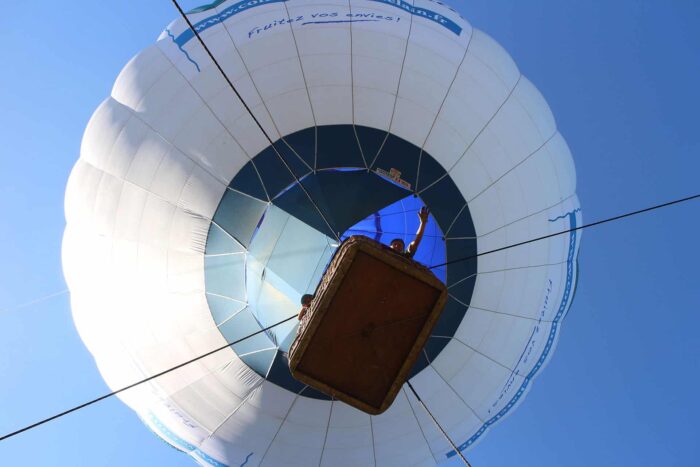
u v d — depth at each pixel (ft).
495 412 37.93
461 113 32.96
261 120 31.73
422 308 21.56
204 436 35.91
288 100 31.83
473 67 33.60
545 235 35.12
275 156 31.99
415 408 35.60
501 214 33.99
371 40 32.42
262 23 32.60
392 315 21.57
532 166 34.73
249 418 34.99
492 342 35.47
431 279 21.18
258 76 31.89
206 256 32.81
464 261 33.73
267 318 33.30
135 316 34.30
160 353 34.50
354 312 21.49
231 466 36.55
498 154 33.71
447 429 36.83
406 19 33.35
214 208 32.32
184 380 34.65
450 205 33.24
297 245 32.19
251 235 32.35
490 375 36.29
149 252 33.30
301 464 35.99
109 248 34.01
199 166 32.14
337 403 34.58
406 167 32.58
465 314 34.45
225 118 31.81
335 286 21.17
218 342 33.68
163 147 32.42
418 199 32.94
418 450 37.04
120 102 33.58
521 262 34.68
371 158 32.35
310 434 35.24
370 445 35.96
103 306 34.91
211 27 32.94
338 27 32.50
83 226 34.71
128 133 32.86
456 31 34.24
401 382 22.12
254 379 33.96
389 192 32.45
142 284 33.71
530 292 35.55
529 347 36.86
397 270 21.08
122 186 33.19
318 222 32.07
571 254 37.14
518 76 35.47
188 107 32.17
